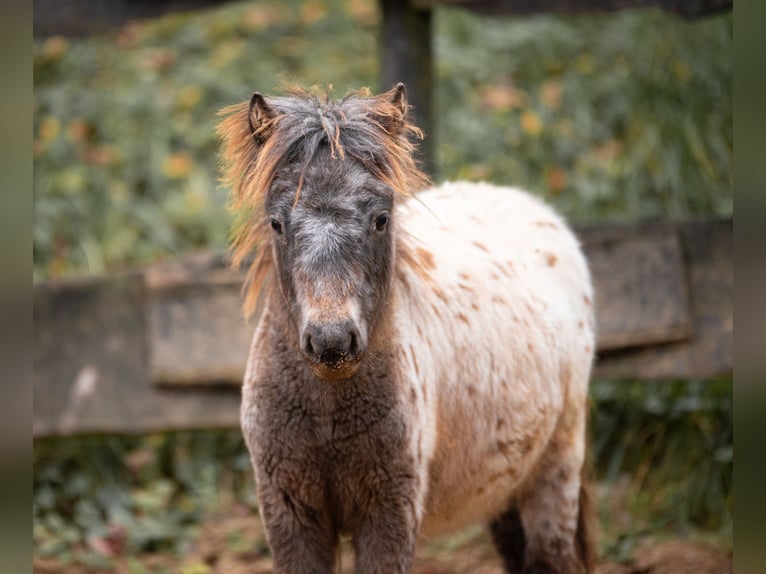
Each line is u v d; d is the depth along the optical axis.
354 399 4.80
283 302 4.83
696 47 11.45
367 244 4.48
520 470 5.93
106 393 8.20
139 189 11.14
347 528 5.14
